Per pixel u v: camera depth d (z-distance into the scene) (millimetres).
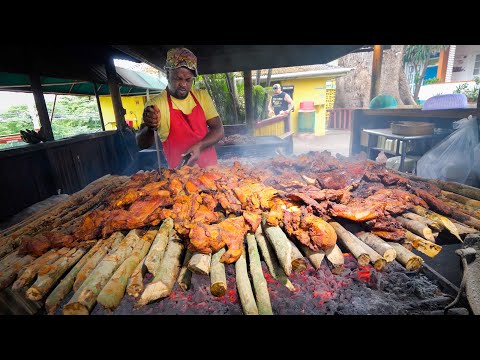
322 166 2527
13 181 4355
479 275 1448
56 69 5535
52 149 5172
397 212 1730
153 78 13148
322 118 14273
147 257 1485
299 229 1600
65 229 1848
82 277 1400
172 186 2104
